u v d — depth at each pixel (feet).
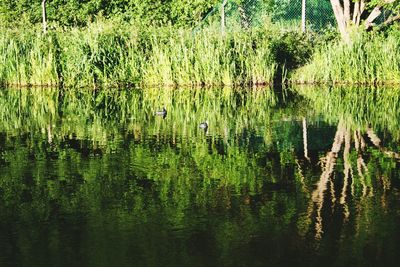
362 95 46.65
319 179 22.17
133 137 30.14
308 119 35.40
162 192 20.53
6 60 54.65
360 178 22.24
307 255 15.28
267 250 15.57
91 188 21.07
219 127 32.91
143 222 17.58
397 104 41.34
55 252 15.51
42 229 17.12
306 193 20.40
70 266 14.69
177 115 37.29
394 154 26.08
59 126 33.45
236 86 53.62
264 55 54.85
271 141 29.07
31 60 54.49
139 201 19.57
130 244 15.96
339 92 48.73
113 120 35.45
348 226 17.20
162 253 15.39
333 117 36.01
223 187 21.13
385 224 17.31
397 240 16.16
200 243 15.99
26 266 14.73
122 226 17.28
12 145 28.40
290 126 33.09
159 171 23.32
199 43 54.60
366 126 32.83
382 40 55.21
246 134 30.83
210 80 54.13
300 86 53.47
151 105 42.11
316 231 16.84
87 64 54.03
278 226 17.22
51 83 54.60
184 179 22.22
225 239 16.30
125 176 22.65
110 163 24.67
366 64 54.85
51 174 22.98
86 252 15.48
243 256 15.24
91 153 26.50
